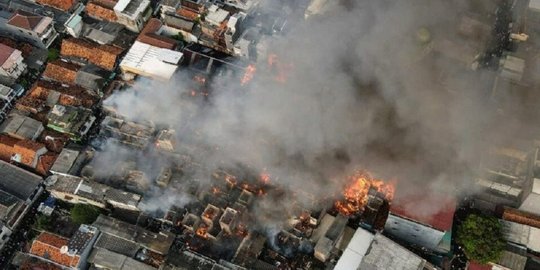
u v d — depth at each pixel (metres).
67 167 92.38
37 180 92.75
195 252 84.44
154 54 104.06
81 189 89.44
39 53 109.81
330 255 83.69
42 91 102.12
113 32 110.19
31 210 92.69
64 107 98.88
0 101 102.94
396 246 78.94
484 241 80.44
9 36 111.69
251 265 82.88
